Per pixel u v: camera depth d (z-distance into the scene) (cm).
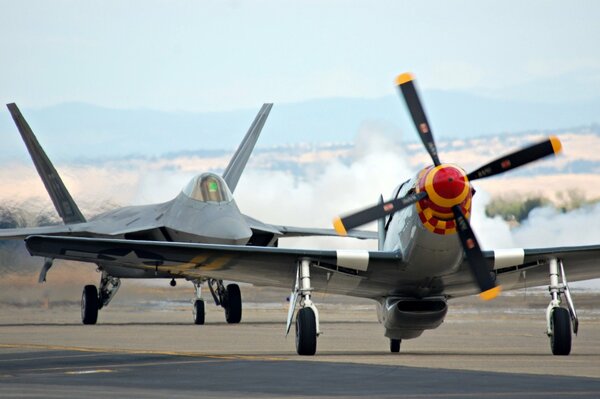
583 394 4594
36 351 7112
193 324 11350
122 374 5491
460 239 6712
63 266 14562
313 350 6781
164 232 11238
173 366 5909
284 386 4938
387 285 7381
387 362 6206
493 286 6688
